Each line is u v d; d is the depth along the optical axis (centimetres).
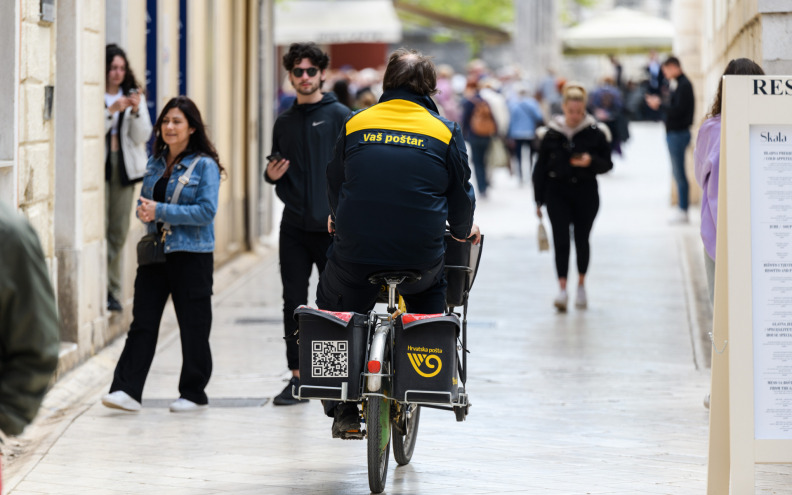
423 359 1541
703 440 1902
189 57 3609
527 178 7800
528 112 7188
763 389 1401
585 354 2627
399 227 1540
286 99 5728
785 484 1666
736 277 1398
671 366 2498
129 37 2936
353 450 1856
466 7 16200
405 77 1584
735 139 1403
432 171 1548
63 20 2384
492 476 1697
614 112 8200
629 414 2081
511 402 2177
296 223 2130
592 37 11019
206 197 2072
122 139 2752
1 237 859
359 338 1545
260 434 1956
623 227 4988
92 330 2528
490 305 3278
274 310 3247
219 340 2814
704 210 1870
